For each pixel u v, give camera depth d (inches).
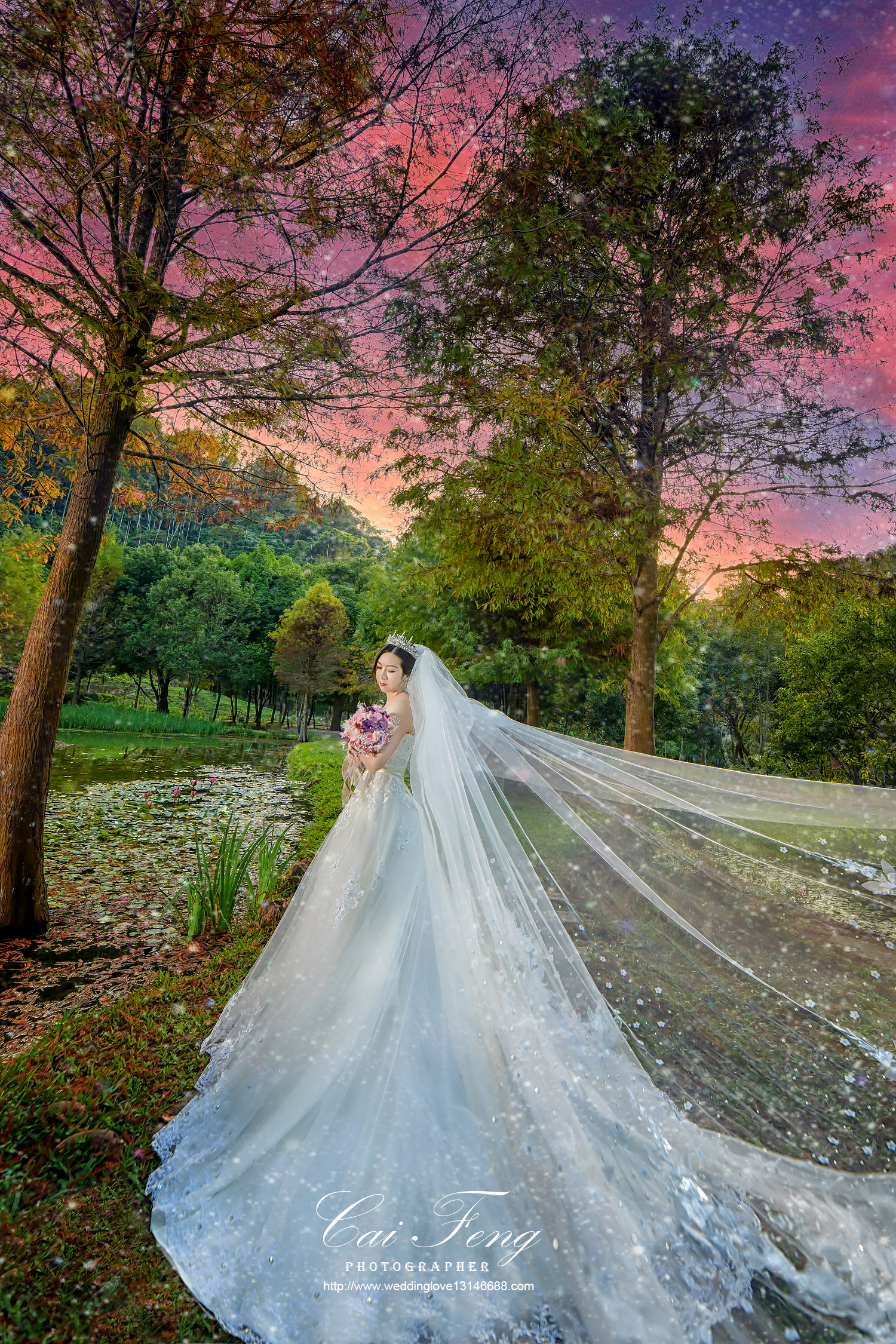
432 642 527.8
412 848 104.2
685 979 102.0
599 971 104.0
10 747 170.2
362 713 109.8
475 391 189.9
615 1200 71.7
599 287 213.8
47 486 239.6
